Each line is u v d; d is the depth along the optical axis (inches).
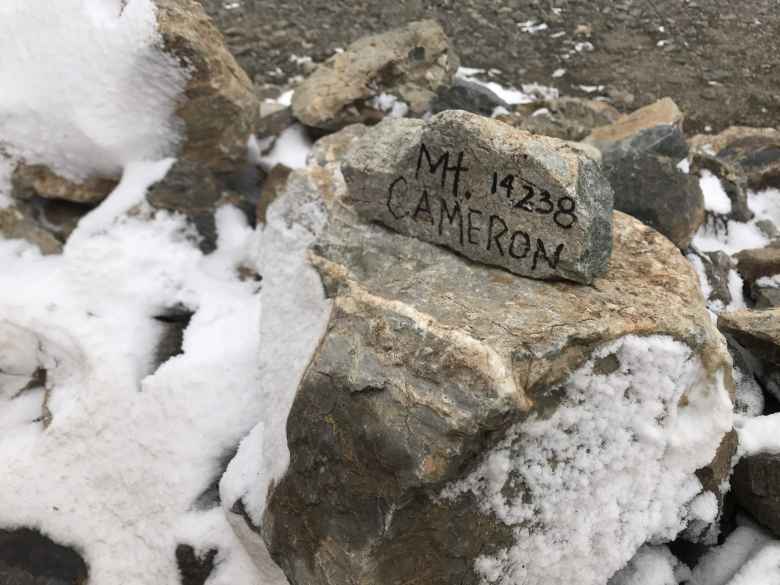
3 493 106.4
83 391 108.5
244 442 99.0
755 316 101.7
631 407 81.3
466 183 85.0
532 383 72.7
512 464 75.6
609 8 290.7
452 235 89.5
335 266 93.8
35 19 119.7
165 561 98.5
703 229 151.6
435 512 72.8
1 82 121.7
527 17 280.8
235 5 272.1
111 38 117.2
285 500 79.8
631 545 83.8
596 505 81.6
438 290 84.6
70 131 123.3
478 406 68.7
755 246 151.6
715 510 88.8
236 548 96.5
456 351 71.7
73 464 106.5
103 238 118.5
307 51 244.8
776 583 83.8
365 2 281.6
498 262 87.6
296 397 78.6
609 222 84.7
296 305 97.6
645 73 250.1
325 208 102.4
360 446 73.1
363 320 78.9
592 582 82.9
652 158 132.6
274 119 163.6
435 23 179.6
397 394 72.3
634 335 78.6
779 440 93.8
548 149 80.5
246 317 115.6
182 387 104.9
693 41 270.5
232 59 134.6
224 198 131.6
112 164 128.6
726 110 231.5
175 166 125.4
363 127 140.4
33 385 118.8
